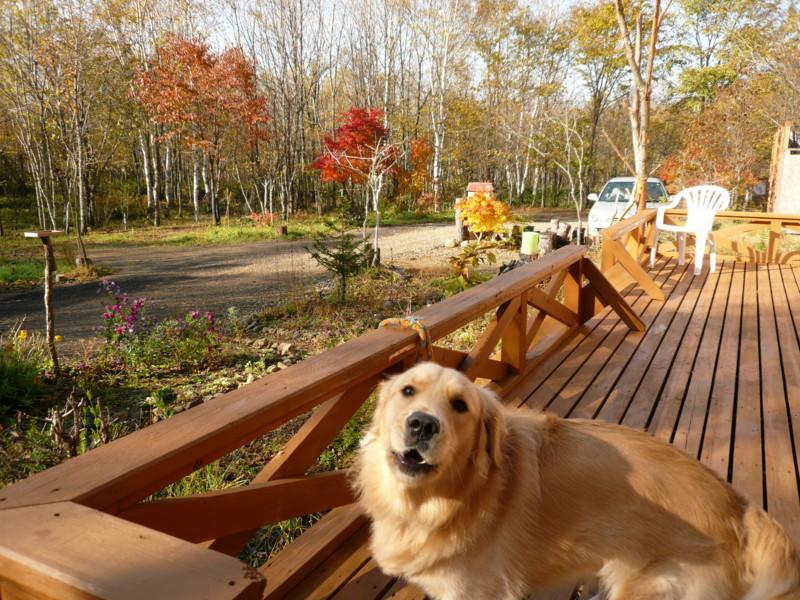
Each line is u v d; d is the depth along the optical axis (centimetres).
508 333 435
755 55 2316
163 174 4072
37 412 523
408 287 1098
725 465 323
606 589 199
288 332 805
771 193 1956
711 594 175
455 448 175
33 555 106
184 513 170
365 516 256
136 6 2758
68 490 131
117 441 158
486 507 183
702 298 729
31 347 657
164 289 1209
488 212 1588
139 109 2880
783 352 517
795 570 171
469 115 3741
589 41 3297
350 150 2497
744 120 2314
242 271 1429
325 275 1321
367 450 203
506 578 187
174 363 649
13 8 2134
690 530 179
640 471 187
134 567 102
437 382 183
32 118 2566
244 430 178
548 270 459
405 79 3884
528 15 3612
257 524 203
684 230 883
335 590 220
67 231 2366
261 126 3198
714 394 422
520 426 203
